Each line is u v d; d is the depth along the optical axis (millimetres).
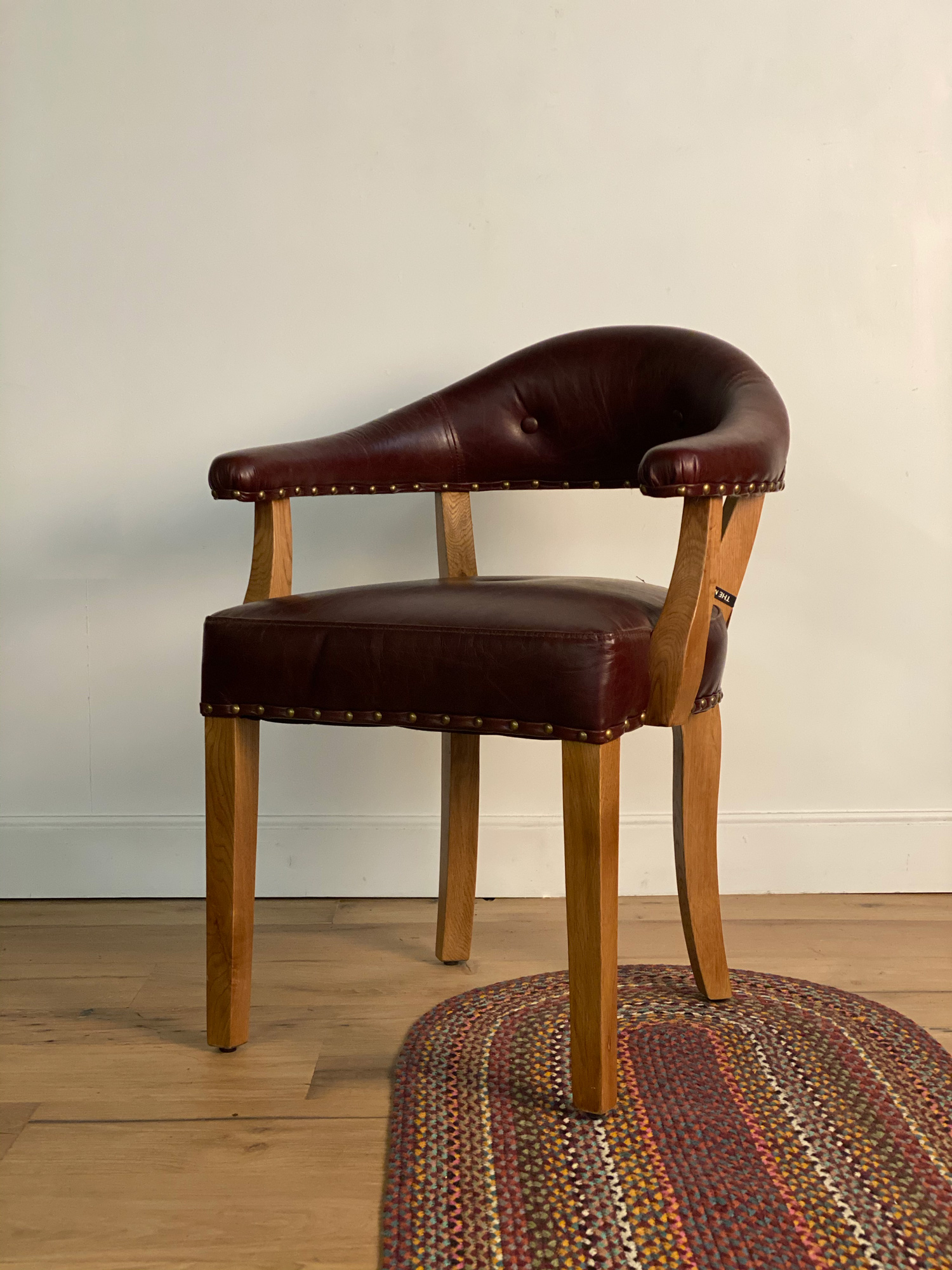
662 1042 1244
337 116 1739
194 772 1826
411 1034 1273
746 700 1814
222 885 1220
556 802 1817
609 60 1729
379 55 1731
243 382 1775
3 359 1771
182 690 1815
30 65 1730
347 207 1750
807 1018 1310
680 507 1790
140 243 1755
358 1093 1148
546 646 1021
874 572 1794
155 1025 1322
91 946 1599
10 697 1814
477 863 1603
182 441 1785
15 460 1788
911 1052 1219
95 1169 1009
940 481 1775
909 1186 959
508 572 1811
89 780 1826
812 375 1760
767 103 1730
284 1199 960
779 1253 867
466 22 1728
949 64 1722
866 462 1773
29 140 1740
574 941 1061
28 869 1823
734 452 1037
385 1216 921
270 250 1757
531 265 1754
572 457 1480
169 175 1746
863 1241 881
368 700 1100
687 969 1477
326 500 1802
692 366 1360
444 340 1766
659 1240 884
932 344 1754
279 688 1139
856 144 1731
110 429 1783
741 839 1820
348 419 1781
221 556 1801
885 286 1746
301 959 1538
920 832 1814
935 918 1694
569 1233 895
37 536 1798
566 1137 1043
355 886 1824
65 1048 1259
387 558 1814
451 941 1515
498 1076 1170
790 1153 1013
